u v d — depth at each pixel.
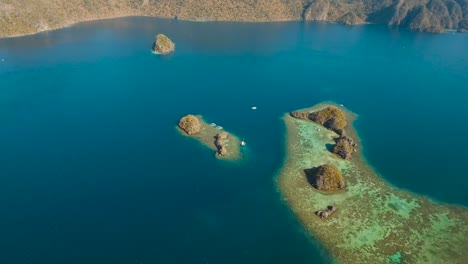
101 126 132.38
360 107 156.75
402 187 106.38
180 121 133.50
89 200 96.50
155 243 85.31
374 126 140.75
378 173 112.06
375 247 85.88
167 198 98.69
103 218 91.12
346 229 90.69
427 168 115.75
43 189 99.62
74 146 119.31
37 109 143.38
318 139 128.62
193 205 96.81
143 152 117.81
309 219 93.44
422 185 107.69
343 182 104.44
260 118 143.50
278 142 126.50
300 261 82.94
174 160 114.56
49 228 87.62
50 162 110.81
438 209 98.25
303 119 142.75
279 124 138.88
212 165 113.00
